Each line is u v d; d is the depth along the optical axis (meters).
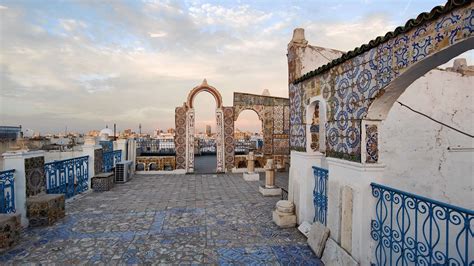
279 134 15.23
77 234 5.34
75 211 6.91
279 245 4.86
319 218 5.05
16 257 4.38
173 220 6.21
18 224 4.89
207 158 21.14
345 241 3.91
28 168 6.04
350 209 3.82
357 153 3.72
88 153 9.81
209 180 11.78
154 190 9.59
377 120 3.68
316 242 4.52
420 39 2.71
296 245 4.86
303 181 5.58
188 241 5.03
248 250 4.66
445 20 2.44
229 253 4.54
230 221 6.14
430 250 2.71
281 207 5.93
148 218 6.35
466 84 5.88
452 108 5.78
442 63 2.77
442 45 2.46
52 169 7.57
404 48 2.92
